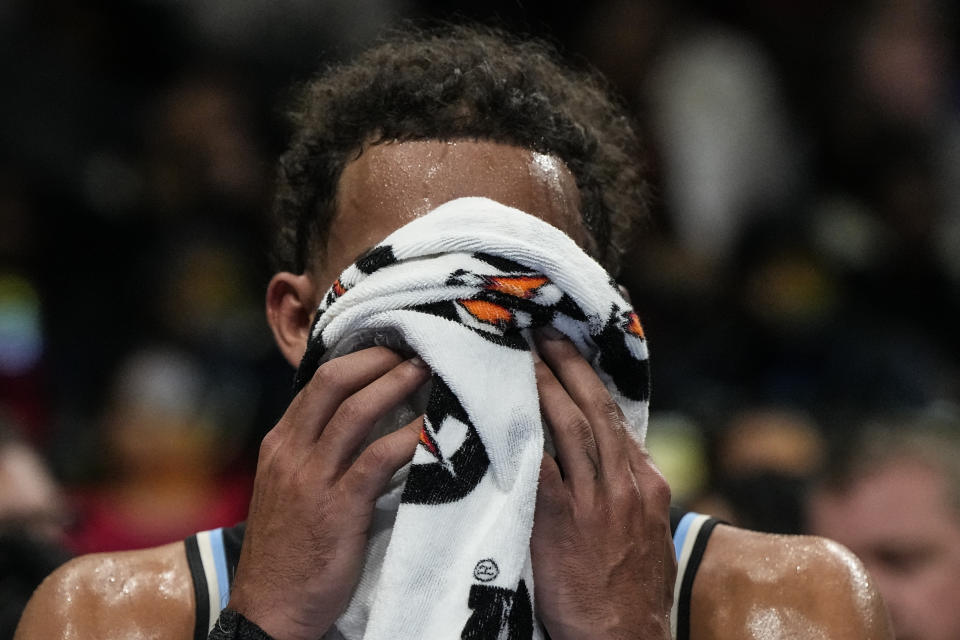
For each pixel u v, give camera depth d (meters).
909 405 13.80
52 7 16.89
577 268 4.75
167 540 12.70
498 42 6.68
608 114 6.64
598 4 17.33
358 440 4.75
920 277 16.58
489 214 4.73
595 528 4.82
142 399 13.48
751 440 11.29
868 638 5.38
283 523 4.79
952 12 19.20
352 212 5.30
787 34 18.34
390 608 4.53
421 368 4.73
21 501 8.27
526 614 4.70
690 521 5.83
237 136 16.25
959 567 8.44
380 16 17.17
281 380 14.23
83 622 5.51
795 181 17.58
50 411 14.52
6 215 15.26
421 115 5.37
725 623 5.50
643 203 6.83
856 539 8.62
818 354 14.85
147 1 17.22
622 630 4.79
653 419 13.20
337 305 4.80
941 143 18.34
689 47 17.34
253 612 4.79
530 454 4.63
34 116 15.91
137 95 16.98
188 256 15.39
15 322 14.66
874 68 18.16
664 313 14.77
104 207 15.81
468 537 4.61
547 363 4.96
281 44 16.81
